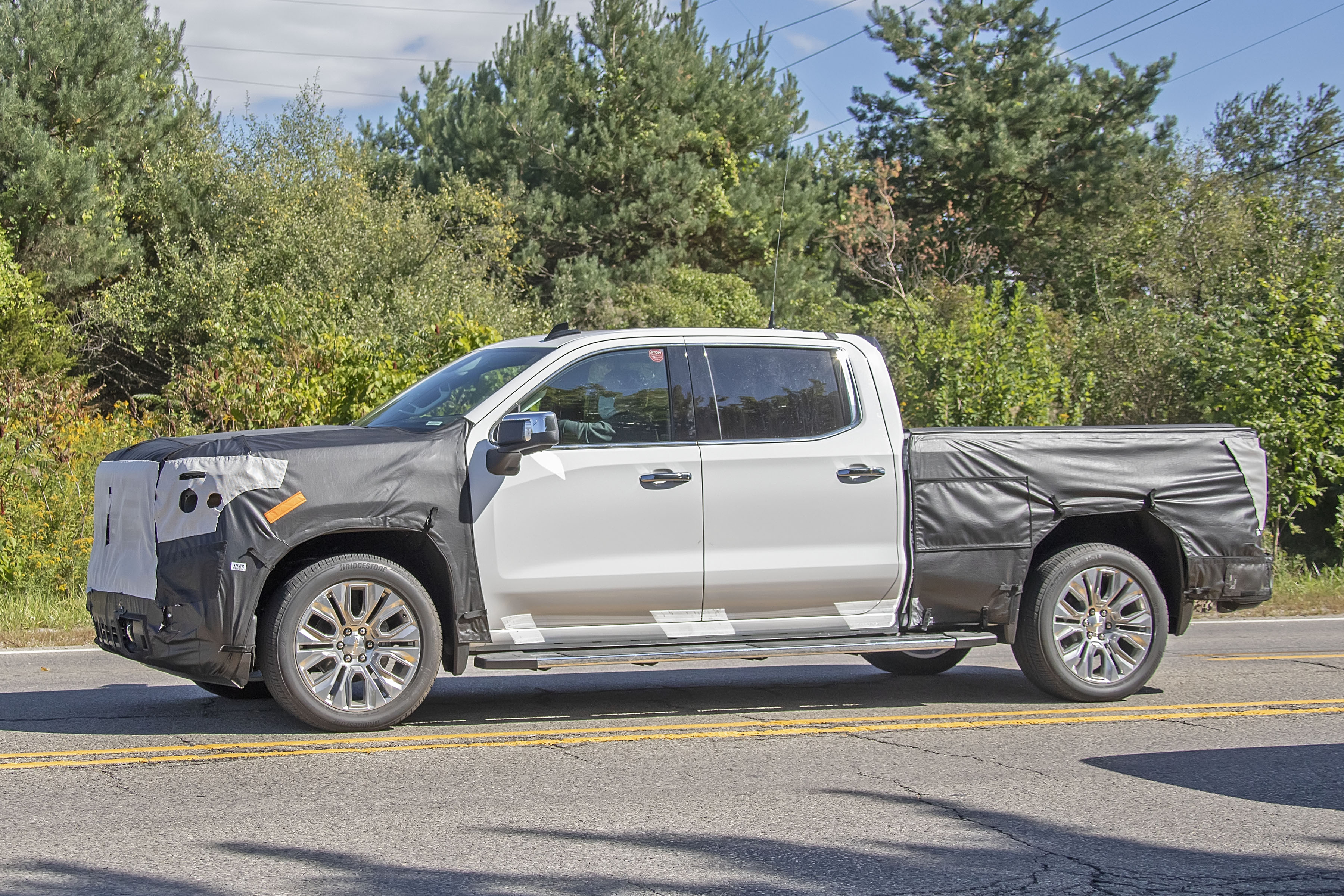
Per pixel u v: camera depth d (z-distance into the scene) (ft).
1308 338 47.75
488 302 90.48
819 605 23.54
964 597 24.12
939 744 21.36
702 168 120.78
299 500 20.42
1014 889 14.10
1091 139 133.90
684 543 22.44
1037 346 52.26
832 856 15.14
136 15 93.76
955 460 24.13
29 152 82.79
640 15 121.49
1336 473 47.62
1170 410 58.90
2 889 13.61
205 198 94.22
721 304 112.57
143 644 20.53
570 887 13.87
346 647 21.01
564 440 22.22
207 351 79.15
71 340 77.92
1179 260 74.74
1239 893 14.07
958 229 137.18
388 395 47.03
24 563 38.83
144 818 16.42
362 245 87.20
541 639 21.95
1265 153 138.21
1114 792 18.31
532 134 118.01
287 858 14.78
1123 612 25.26
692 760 19.98
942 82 141.18
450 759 19.80
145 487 20.67
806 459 23.22
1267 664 30.32
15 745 20.49
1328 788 18.69
